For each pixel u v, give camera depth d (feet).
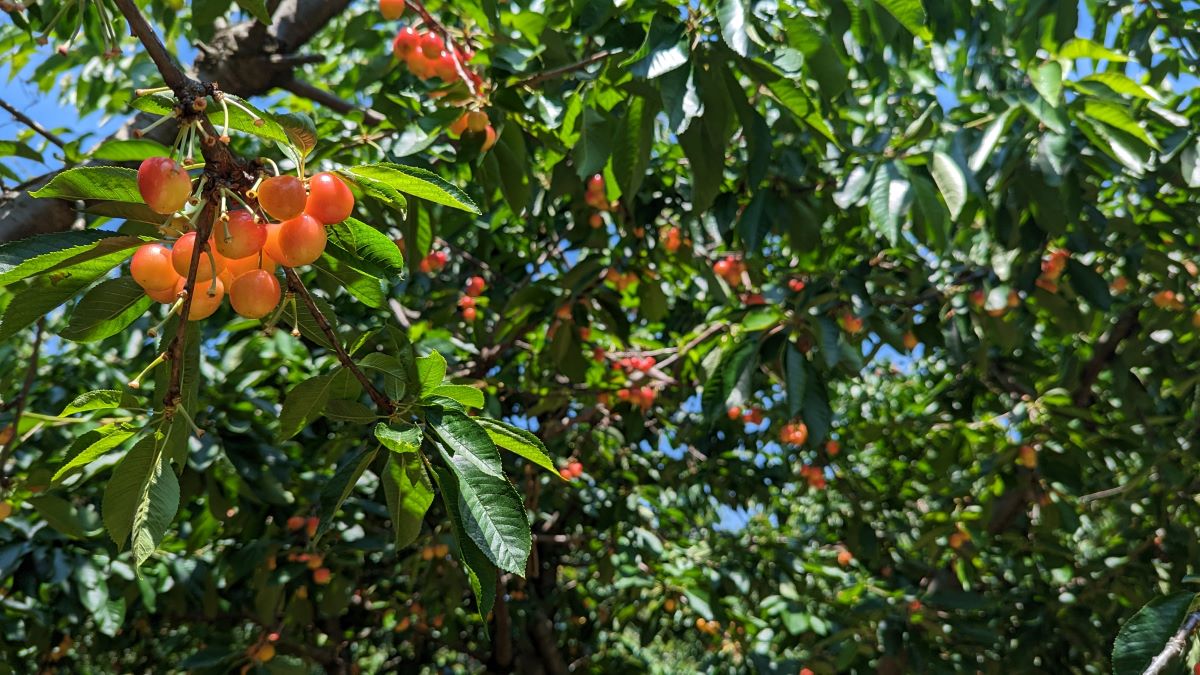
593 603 20.92
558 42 8.77
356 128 10.03
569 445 16.42
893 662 13.91
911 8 7.49
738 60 7.36
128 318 4.31
